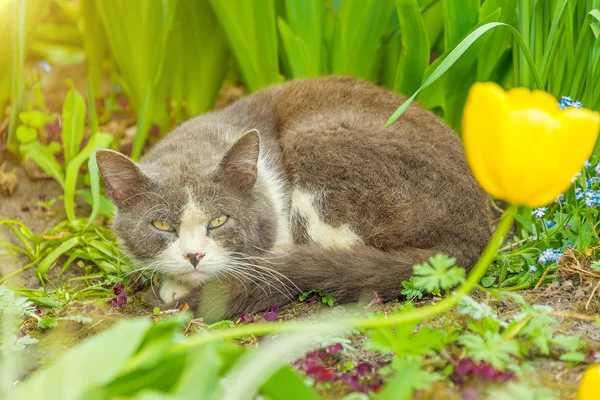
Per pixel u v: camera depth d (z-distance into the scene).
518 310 3.80
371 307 4.02
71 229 5.18
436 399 2.82
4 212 5.67
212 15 5.78
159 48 5.65
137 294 4.56
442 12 5.49
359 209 4.54
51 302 4.26
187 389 2.16
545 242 4.28
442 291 4.13
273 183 4.73
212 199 4.23
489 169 2.35
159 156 4.75
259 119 5.21
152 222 4.25
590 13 4.33
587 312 3.71
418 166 4.55
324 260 4.21
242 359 2.36
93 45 6.22
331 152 4.64
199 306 4.20
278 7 5.81
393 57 5.76
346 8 5.46
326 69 5.89
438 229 4.38
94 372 2.12
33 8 5.62
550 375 3.04
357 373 3.14
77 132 5.61
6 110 6.51
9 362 2.52
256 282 4.22
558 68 4.84
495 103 2.27
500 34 5.03
